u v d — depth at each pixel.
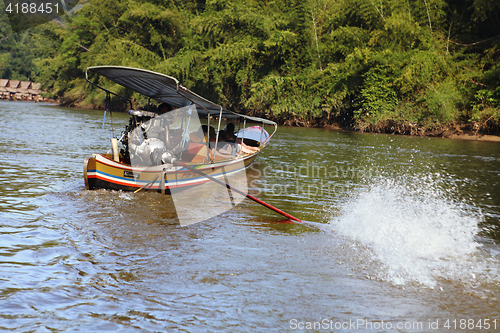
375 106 22.91
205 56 30.22
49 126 18.06
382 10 24.23
